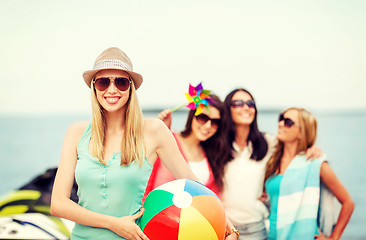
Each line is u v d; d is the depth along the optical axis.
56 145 16.30
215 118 2.85
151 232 1.70
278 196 2.81
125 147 1.74
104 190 1.70
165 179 2.74
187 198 1.77
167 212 1.71
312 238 2.67
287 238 2.71
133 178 1.72
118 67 1.74
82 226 1.73
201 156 2.96
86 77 1.82
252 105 2.96
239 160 2.96
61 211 1.68
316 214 2.71
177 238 1.66
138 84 1.86
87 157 1.74
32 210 3.27
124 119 1.84
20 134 19.97
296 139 2.89
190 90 2.85
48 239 2.85
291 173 2.80
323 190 2.88
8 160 13.20
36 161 13.04
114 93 1.75
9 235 2.85
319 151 2.86
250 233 2.84
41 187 3.74
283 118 2.90
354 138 16.61
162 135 1.88
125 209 1.73
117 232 1.66
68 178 1.75
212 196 1.86
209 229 1.72
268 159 2.99
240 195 2.87
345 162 11.76
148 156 1.82
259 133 3.03
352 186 9.11
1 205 3.39
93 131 1.78
